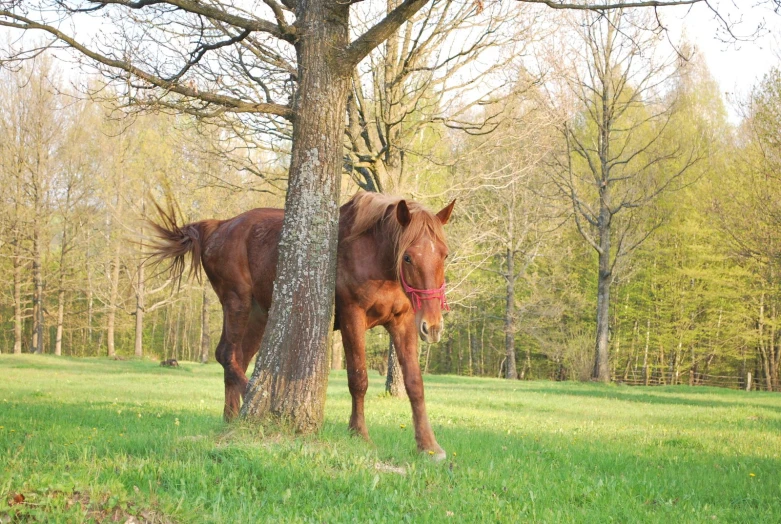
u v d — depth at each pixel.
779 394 25.38
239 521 3.93
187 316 56.59
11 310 50.75
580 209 29.48
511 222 34.84
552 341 38.66
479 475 5.61
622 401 19.31
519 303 37.44
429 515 4.34
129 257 36.41
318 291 6.41
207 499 4.36
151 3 6.64
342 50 6.53
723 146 35.97
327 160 6.53
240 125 14.02
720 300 35.25
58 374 23.67
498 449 7.50
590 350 32.94
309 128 6.54
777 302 32.59
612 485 5.52
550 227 35.88
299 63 6.68
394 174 15.80
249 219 7.94
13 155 36.72
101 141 35.38
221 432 6.20
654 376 43.72
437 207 21.55
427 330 5.91
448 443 7.65
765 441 9.91
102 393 15.18
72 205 38.62
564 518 4.51
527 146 17.16
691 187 34.84
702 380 40.19
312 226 6.43
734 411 16.03
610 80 28.23
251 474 4.93
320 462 5.32
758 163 22.80
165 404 12.21
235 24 6.49
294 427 6.22
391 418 10.71
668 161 35.31
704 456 7.99
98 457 5.41
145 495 4.16
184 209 29.86
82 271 42.69
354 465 5.37
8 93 36.34
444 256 6.17
